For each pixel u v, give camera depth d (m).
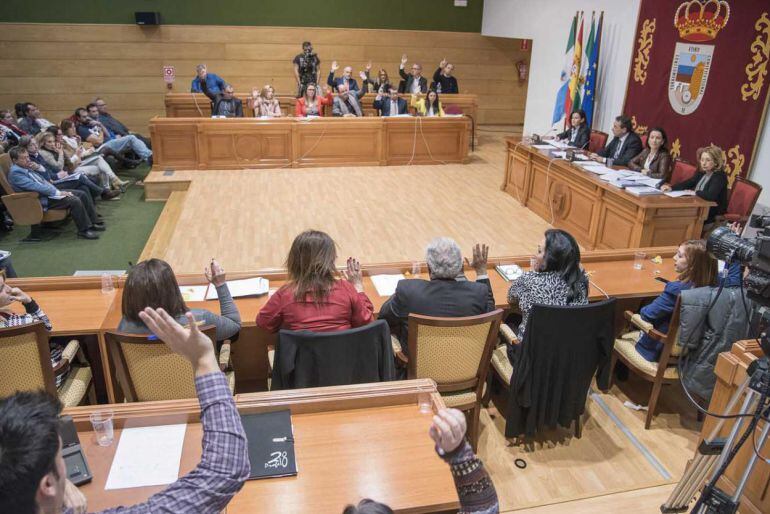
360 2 12.51
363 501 1.07
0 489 0.91
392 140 9.75
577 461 3.17
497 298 3.61
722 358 2.45
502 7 11.80
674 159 6.49
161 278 2.54
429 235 6.66
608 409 3.61
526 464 3.14
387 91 10.92
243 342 3.58
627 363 3.51
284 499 1.86
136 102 12.31
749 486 2.32
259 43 12.36
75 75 11.91
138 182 9.00
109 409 2.10
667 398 3.72
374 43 12.80
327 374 2.65
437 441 1.22
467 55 13.27
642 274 4.07
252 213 7.24
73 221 7.21
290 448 2.03
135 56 12.00
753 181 6.12
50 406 1.04
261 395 2.22
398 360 3.21
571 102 8.80
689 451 3.27
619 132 7.15
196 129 8.90
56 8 11.46
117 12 11.68
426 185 8.70
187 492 1.05
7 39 11.45
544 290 3.12
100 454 1.97
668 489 2.93
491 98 13.77
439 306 2.94
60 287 3.64
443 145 9.98
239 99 10.16
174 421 2.12
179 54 12.15
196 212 7.22
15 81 11.73
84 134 8.91
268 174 9.04
